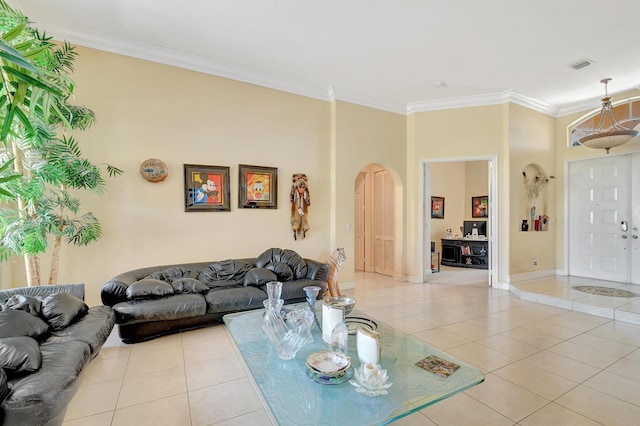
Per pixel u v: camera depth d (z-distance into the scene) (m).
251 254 4.49
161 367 2.52
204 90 4.16
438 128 5.59
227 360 2.64
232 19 3.25
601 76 4.55
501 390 2.18
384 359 1.91
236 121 4.38
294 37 3.58
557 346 2.91
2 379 1.38
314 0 2.94
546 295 4.37
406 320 3.65
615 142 4.47
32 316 2.10
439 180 8.14
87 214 3.21
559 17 3.19
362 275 6.48
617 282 5.23
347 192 5.23
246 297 3.40
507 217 5.21
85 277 3.49
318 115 5.09
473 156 5.39
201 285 3.44
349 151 5.24
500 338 3.10
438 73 4.49
